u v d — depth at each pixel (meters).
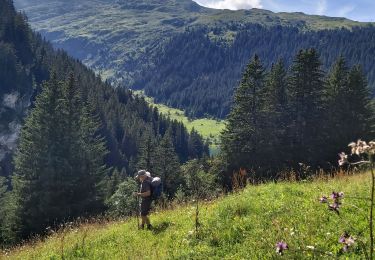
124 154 134.00
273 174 46.25
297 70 53.84
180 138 174.38
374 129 55.47
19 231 44.38
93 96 147.75
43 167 48.47
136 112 183.75
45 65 164.75
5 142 130.75
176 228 10.87
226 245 8.43
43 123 51.72
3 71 138.38
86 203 47.88
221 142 52.88
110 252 10.41
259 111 52.72
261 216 9.47
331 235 7.23
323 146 52.06
